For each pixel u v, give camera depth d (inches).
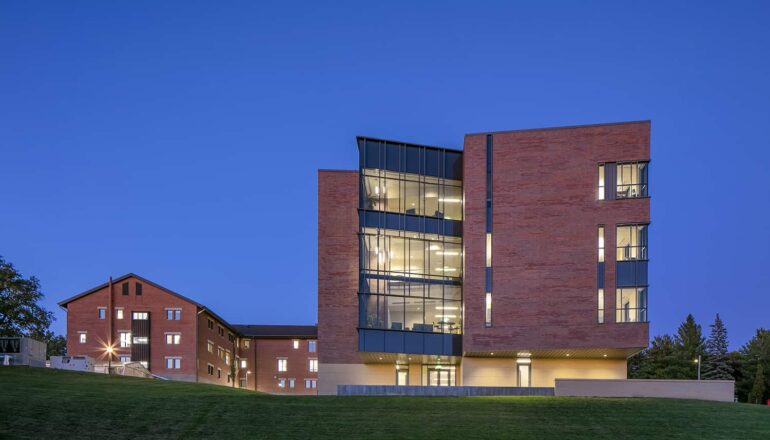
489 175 1873.8
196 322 2908.5
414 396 1396.4
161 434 957.8
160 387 1537.9
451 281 1957.4
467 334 1817.2
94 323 2898.6
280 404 1230.3
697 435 1053.8
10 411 1002.1
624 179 1822.1
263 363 3567.9
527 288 1807.3
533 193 1843.0
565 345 1765.5
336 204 2102.6
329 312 2059.5
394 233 1947.6
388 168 1980.8
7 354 1745.8
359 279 1908.2
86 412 1043.3
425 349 1904.5
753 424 1139.9
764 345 3703.3
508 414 1181.7
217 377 3169.3
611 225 1802.4
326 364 2042.3
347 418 1117.1
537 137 1863.9
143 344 2878.9
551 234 1818.4
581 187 1825.8
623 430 1079.6
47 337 3604.8
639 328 1747.0
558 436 1030.4
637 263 1780.3
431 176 2006.6
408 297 1923.0
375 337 1881.2
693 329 3959.2
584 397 1477.6
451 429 1052.5
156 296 2928.2
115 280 2930.6
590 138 1841.8
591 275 1787.6
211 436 962.7
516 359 1929.1
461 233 1989.4
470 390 1713.8
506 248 1834.4
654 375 3720.5
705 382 1545.3
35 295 2751.0
